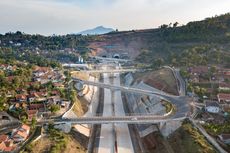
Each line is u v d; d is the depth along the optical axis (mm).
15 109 199875
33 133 178250
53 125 191375
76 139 190125
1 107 195625
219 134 177500
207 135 177375
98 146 195875
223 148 162000
